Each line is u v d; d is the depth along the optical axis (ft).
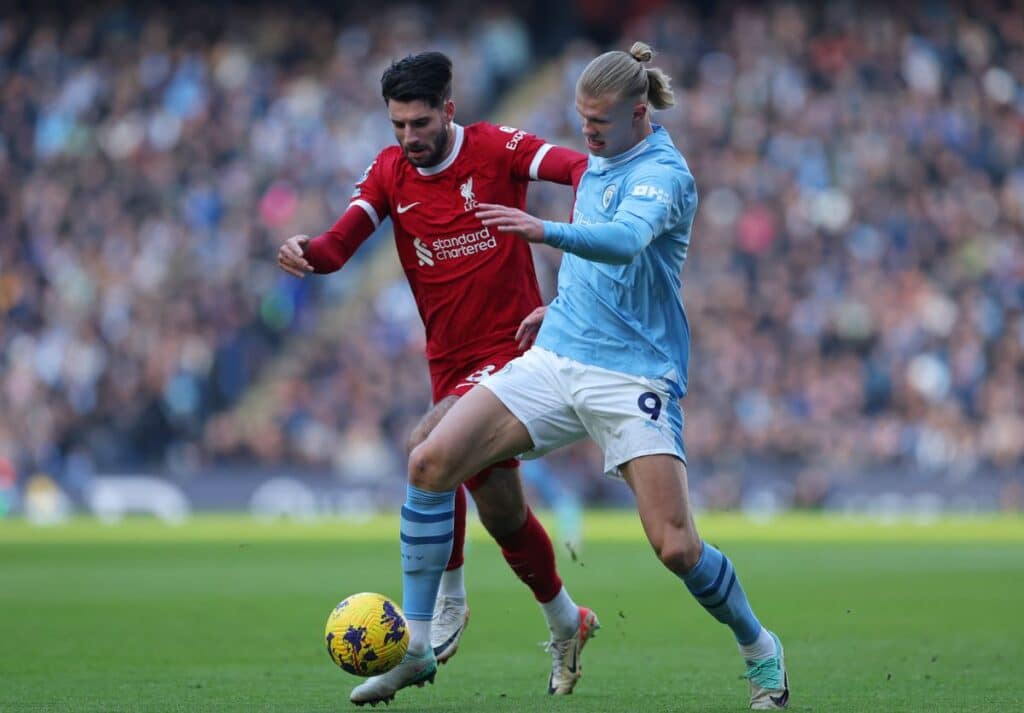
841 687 75.00
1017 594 138.82
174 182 357.00
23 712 65.51
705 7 414.41
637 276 66.08
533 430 67.10
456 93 391.24
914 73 380.17
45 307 336.08
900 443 310.24
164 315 325.42
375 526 265.34
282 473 302.04
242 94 374.63
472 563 186.29
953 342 327.47
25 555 194.59
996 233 354.13
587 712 64.90
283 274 340.18
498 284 76.28
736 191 352.90
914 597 135.44
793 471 304.91
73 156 365.20
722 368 318.86
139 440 307.58
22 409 307.78
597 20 418.31
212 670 82.94
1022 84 387.34
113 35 388.37
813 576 161.58
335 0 403.34
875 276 337.31
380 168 77.25
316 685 76.07
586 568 172.45
